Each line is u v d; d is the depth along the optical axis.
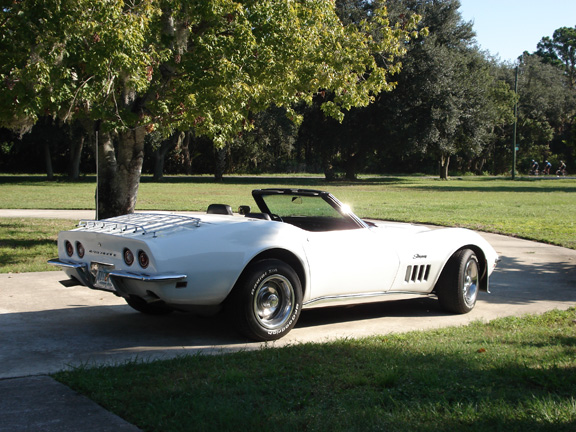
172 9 10.52
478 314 7.00
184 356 4.91
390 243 6.45
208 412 3.51
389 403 3.72
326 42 12.20
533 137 82.38
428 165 81.88
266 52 10.79
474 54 54.31
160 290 5.00
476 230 16.09
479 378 4.25
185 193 31.70
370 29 13.27
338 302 6.16
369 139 50.31
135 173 11.85
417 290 6.79
